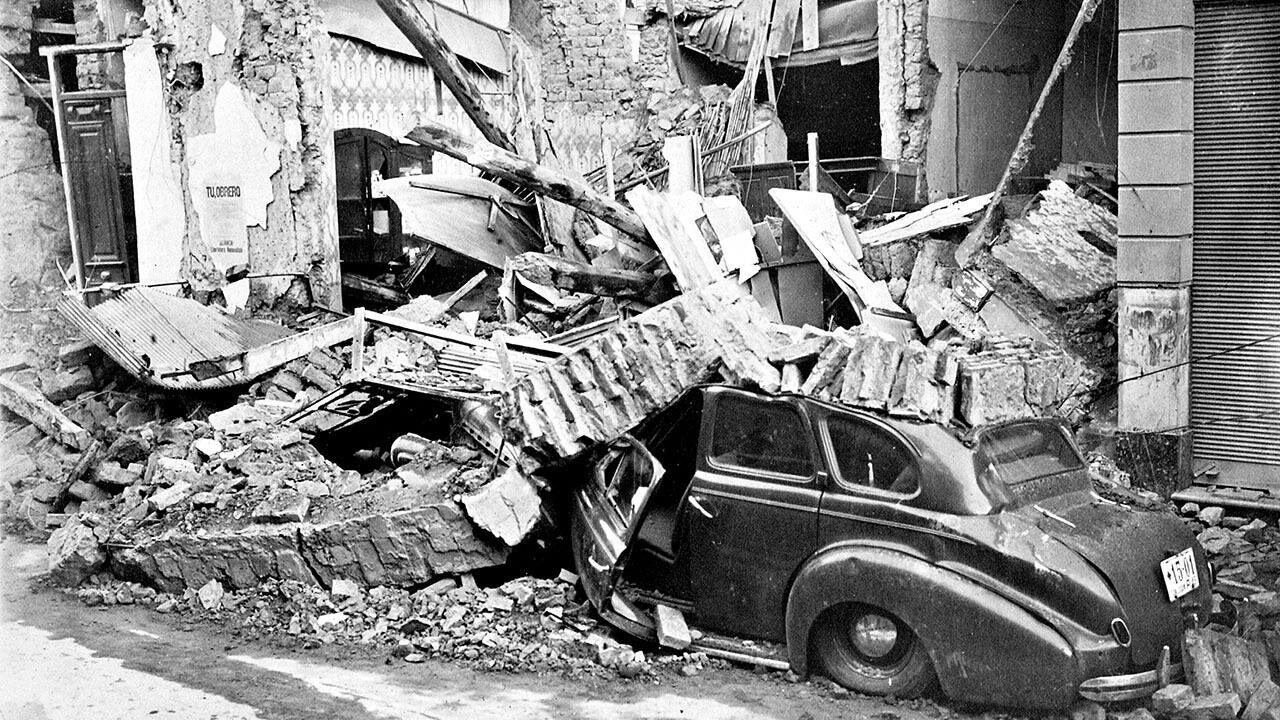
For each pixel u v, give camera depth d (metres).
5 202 18.80
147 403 13.29
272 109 16.31
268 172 16.42
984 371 6.91
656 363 7.93
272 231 16.53
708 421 7.46
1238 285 10.57
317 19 16.50
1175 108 10.34
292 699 6.76
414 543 8.42
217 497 9.47
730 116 19.28
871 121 20.47
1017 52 19.17
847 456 6.84
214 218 16.92
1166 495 10.46
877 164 17.64
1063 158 18.23
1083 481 7.21
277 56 16.27
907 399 6.77
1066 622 6.00
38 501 11.25
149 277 17.42
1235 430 10.65
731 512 7.20
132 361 12.81
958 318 12.23
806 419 7.00
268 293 16.38
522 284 14.81
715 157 19.00
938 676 6.29
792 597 6.80
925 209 14.85
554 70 21.44
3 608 8.66
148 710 6.56
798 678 6.89
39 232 19.09
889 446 6.70
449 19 19.20
